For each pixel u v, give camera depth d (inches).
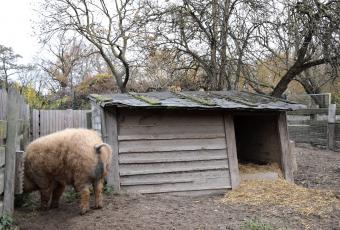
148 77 427.8
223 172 175.0
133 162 166.7
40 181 135.6
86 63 691.4
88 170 129.7
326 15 228.8
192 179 171.8
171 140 171.6
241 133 224.8
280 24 234.8
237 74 259.9
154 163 169.0
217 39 254.1
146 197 159.2
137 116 169.2
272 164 194.7
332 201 150.7
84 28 396.2
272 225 124.1
